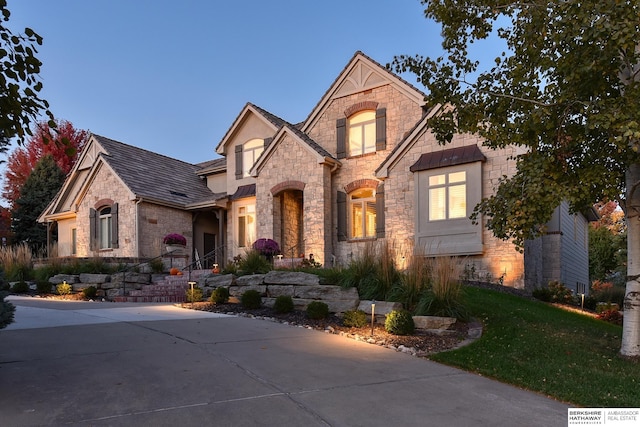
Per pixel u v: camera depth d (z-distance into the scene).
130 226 20.47
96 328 8.20
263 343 7.43
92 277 14.49
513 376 6.13
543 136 7.75
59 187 31.72
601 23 5.98
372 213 18.47
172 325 8.64
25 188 31.22
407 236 16.55
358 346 7.61
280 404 4.71
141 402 4.62
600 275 33.22
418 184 16.20
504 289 13.97
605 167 7.81
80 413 4.29
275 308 10.43
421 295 9.62
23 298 13.27
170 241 17.91
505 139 8.53
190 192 23.47
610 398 5.38
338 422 4.32
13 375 5.41
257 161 19.98
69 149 4.62
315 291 10.56
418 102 17.62
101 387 5.04
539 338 8.50
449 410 4.80
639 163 7.46
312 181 18.67
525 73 7.90
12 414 4.22
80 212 22.92
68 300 13.21
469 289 12.57
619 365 7.16
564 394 5.47
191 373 5.64
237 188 22.33
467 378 6.05
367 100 18.88
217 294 11.64
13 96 4.27
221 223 22.14
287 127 19.25
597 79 7.01
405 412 4.67
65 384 5.11
